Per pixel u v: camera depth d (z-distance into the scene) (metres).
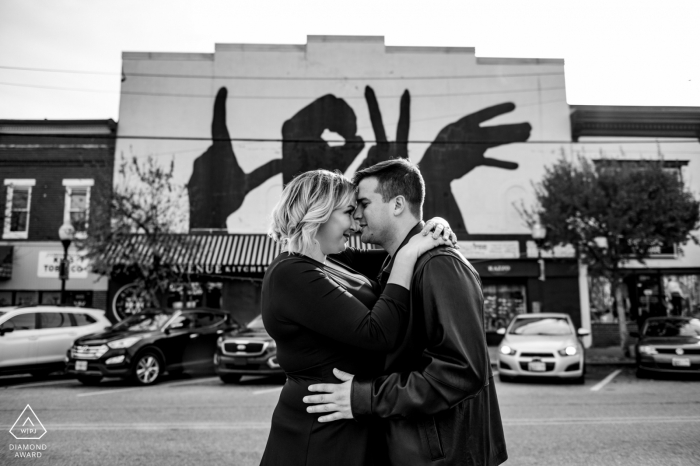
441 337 1.91
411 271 2.07
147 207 18.19
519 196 20.47
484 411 2.06
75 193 20.06
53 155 20.12
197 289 19.78
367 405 1.93
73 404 8.82
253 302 19.66
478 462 1.99
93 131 20.38
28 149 20.12
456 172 20.61
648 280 20.23
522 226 20.28
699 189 20.23
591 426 6.84
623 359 15.70
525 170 20.61
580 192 16.31
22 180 20.05
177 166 20.44
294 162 20.70
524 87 21.05
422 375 1.88
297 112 20.94
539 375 11.14
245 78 21.02
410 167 2.34
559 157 20.62
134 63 20.78
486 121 20.89
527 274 19.75
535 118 20.91
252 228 20.27
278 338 2.12
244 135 20.78
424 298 1.98
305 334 2.06
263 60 21.11
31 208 19.97
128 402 9.02
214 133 20.72
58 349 12.74
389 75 21.11
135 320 12.60
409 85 21.08
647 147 20.47
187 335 12.39
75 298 19.64
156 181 19.33
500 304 20.20
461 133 20.84
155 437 6.27
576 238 16.59
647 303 20.12
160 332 12.01
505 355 11.55
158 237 17.11
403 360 2.05
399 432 1.97
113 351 11.22
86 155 20.20
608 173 16.30
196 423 7.11
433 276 1.97
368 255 2.90
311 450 2.00
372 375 2.15
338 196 2.22
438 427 1.95
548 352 11.18
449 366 1.84
